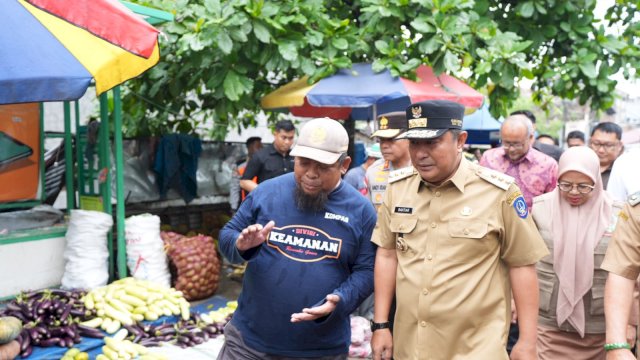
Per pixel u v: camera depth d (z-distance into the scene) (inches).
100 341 156.9
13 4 113.2
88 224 194.1
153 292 182.7
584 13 272.5
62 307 162.9
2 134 196.5
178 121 319.0
